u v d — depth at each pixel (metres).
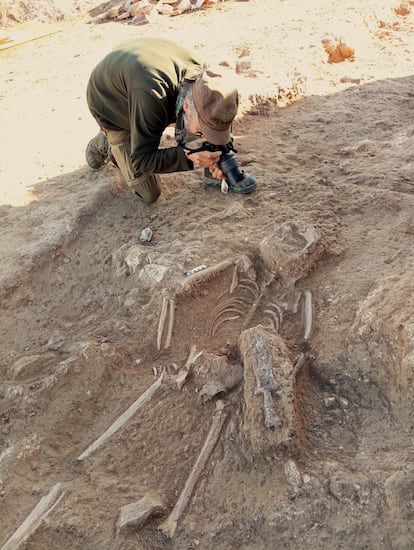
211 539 2.10
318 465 2.21
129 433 2.43
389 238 3.01
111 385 2.61
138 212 3.49
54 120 4.77
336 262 2.95
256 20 6.48
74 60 6.12
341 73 5.26
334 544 2.02
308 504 2.11
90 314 2.97
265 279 2.93
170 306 2.79
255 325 2.78
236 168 3.27
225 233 3.17
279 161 3.84
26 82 5.67
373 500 2.07
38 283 3.19
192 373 2.58
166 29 6.63
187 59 2.93
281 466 2.22
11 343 2.87
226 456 2.31
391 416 2.34
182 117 2.70
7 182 4.00
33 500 2.24
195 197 3.53
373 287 2.71
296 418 2.32
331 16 6.17
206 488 2.25
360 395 2.45
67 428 2.47
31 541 2.12
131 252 3.12
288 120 4.45
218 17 6.80
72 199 3.64
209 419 2.45
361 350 2.50
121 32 6.79
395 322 2.43
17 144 4.46
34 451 2.37
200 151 2.73
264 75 4.88
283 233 2.98
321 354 2.57
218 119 2.56
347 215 3.24
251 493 2.19
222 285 2.91
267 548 2.06
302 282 2.87
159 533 2.14
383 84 4.89
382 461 2.18
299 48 5.43
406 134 4.00
